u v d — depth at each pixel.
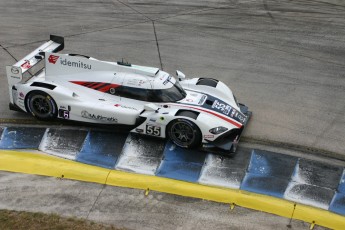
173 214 9.77
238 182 10.77
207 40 18.45
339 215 9.94
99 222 9.45
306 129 12.95
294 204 10.11
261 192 10.48
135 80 11.98
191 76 15.72
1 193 10.12
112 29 19.02
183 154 11.59
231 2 22.55
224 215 9.79
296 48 18.05
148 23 19.73
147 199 10.16
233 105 12.47
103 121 11.95
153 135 11.80
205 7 21.75
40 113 12.47
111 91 12.16
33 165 10.98
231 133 11.52
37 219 9.35
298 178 10.98
